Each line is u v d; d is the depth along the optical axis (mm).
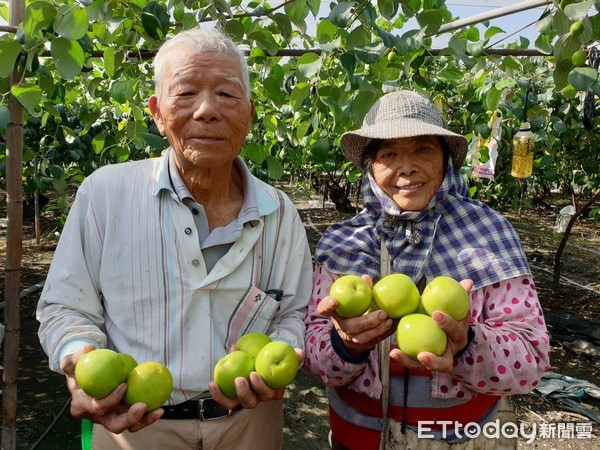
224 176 1670
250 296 1647
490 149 4070
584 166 6449
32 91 2180
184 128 1512
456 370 1562
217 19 2420
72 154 5641
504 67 3332
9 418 2494
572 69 2008
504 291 1689
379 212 1840
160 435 1638
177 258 1600
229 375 1420
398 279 1497
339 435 1881
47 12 2057
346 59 2328
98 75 4215
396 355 1438
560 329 5270
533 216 12891
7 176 2332
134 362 1431
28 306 5633
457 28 2584
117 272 1617
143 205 1642
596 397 3965
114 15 2400
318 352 1707
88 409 1327
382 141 1733
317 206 14398
